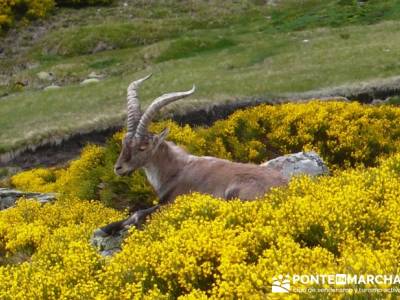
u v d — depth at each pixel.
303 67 57.09
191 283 11.70
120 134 31.95
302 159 23.75
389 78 50.66
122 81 62.91
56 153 49.34
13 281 13.23
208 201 15.03
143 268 12.55
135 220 17.56
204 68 62.75
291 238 12.11
